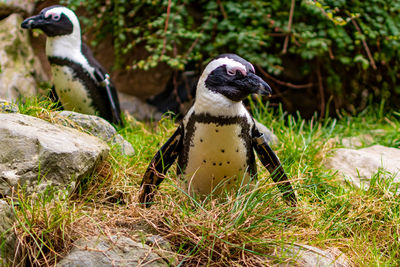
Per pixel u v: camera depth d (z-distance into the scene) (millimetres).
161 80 7227
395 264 2816
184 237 2656
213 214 2770
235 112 2936
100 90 5031
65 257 2453
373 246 3004
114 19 6664
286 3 6586
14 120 3088
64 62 4875
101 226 2719
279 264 2607
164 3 6230
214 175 3068
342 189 3627
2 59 6273
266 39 6582
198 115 2982
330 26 6348
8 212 2494
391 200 3322
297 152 4254
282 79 7004
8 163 2793
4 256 2352
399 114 5957
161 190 3465
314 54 6289
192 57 6305
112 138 3725
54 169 2873
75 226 2652
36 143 2887
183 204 3006
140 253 2510
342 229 3160
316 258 2666
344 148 4535
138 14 6988
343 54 6738
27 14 6773
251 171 3176
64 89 4973
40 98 3871
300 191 3559
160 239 2633
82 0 6609
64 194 2789
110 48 7293
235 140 2980
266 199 2949
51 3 6777
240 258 2645
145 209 2926
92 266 2408
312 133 5023
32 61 6641
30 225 2521
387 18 6434
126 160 3678
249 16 6293
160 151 3207
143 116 7156
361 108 7168
